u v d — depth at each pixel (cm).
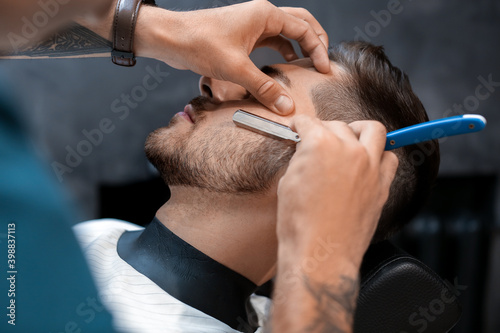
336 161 57
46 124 184
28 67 181
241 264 83
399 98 90
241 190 80
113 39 82
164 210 85
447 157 191
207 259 81
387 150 69
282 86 85
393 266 82
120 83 185
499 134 191
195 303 80
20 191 52
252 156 79
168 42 82
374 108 87
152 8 84
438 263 186
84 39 81
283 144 79
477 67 191
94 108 186
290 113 82
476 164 191
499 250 187
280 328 54
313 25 97
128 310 77
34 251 53
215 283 81
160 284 80
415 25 189
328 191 56
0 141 52
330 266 55
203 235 81
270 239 82
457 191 191
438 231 186
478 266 187
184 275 80
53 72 182
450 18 189
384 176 64
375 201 60
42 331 54
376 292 81
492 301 185
